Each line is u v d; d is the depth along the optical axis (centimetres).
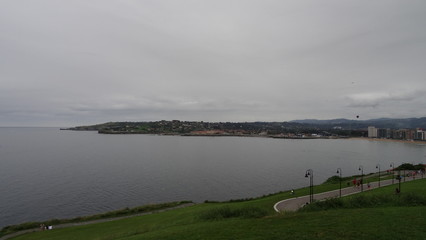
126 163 12962
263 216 2955
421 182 5119
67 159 14312
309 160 14950
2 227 4969
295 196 4603
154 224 3672
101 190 7619
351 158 16425
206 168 11656
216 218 3042
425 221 2217
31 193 7262
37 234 4081
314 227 2150
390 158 16838
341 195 4500
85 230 3997
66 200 6656
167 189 7825
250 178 9588
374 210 2667
